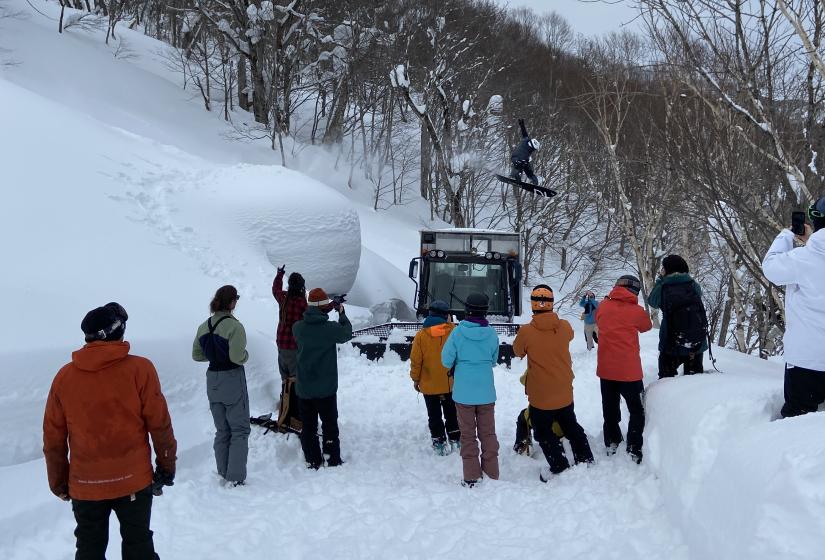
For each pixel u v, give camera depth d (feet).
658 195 54.54
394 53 126.72
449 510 16.65
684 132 28.55
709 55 26.53
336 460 21.16
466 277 39.32
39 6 138.92
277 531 15.64
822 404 14.21
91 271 28.76
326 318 21.17
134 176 40.19
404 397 29.81
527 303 65.92
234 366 18.99
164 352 24.39
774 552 8.11
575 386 29.71
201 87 124.47
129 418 11.57
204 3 125.39
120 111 102.27
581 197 109.70
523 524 15.55
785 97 26.63
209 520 16.26
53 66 105.50
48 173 34.45
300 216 42.98
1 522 14.53
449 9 130.93
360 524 15.87
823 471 8.51
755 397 14.07
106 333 11.65
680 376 19.19
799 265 12.78
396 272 65.00
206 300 32.55
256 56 124.16
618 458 19.25
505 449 22.35
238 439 18.95
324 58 124.77
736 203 24.97
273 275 39.42
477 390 19.08
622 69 62.03
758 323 47.88
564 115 111.04
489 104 117.08
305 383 20.83
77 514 11.41
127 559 11.68
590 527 14.88
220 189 43.34
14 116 38.06
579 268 128.88
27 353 19.34
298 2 116.37
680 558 12.00
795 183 24.18
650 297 20.61
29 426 18.08
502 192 124.98
